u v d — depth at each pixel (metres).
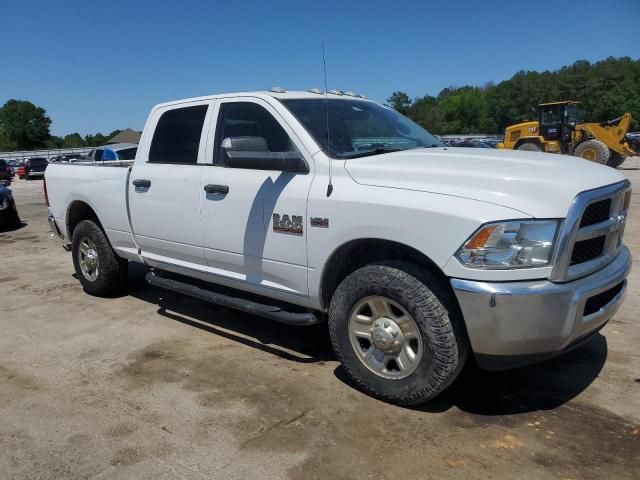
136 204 5.25
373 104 5.01
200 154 4.70
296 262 3.96
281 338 4.89
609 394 3.70
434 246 3.23
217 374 4.17
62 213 6.42
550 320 3.10
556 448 3.12
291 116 4.12
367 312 3.70
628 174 21.81
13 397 3.87
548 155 3.91
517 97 98.62
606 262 3.51
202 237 4.62
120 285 6.16
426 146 4.57
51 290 6.64
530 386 3.85
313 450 3.15
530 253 3.08
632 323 4.94
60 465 3.07
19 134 129.75
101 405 3.72
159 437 3.32
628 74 95.06
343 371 4.18
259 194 4.14
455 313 3.30
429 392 3.40
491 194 3.19
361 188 3.60
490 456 3.06
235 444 3.23
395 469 2.96
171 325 5.27
